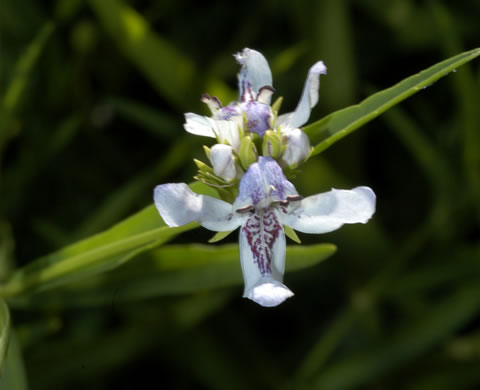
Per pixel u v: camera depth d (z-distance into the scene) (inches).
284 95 9.9
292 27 10.0
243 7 10.6
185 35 10.5
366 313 9.5
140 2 10.4
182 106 9.5
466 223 9.7
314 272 9.7
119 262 8.1
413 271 9.5
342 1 9.6
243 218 7.7
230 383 9.4
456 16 10.0
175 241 9.8
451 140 9.8
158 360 9.7
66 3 9.7
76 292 8.6
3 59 9.7
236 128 7.8
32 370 9.1
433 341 9.2
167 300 9.4
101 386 9.4
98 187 9.9
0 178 9.5
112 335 9.2
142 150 10.1
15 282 8.3
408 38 10.1
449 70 7.7
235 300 9.8
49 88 9.9
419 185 10.1
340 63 9.6
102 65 10.1
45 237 9.5
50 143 9.6
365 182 10.0
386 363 9.2
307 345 9.7
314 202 7.7
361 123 7.8
